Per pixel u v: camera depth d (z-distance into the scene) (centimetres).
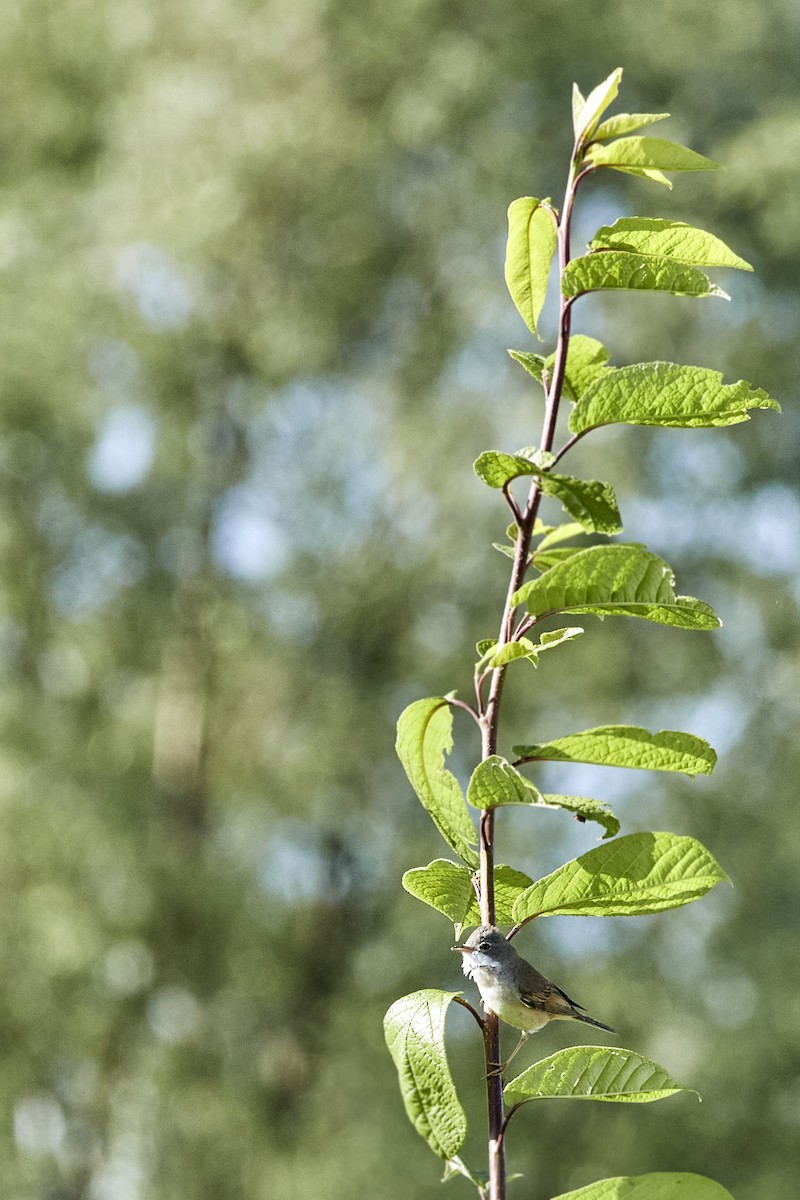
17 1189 1240
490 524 1363
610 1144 1266
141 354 1340
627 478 1338
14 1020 1255
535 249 236
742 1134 1252
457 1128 188
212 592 1437
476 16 1424
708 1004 1295
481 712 208
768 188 1334
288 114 1358
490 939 261
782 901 1339
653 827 1327
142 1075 1283
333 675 1407
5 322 1308
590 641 1357
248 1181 1280
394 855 1373
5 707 1301
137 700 1464
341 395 1448
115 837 1269
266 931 1331
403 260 1445
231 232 1350
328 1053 1342
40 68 1461
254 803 1396
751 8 1424
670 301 1357
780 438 1398
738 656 1411
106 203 1398
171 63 1417
